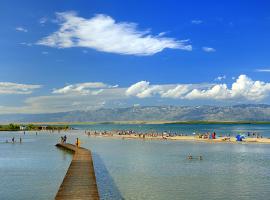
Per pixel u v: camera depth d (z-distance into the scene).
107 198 37.09
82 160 59.97
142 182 45.28
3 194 39.00
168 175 50.59
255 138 145.50
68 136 195.12
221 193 38.69
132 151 91.19
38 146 112.44
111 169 57.50
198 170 55.38
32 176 50.59
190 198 36.47
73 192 35.00
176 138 151.50
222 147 103.12
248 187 41.75
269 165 61.34
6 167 60.16
